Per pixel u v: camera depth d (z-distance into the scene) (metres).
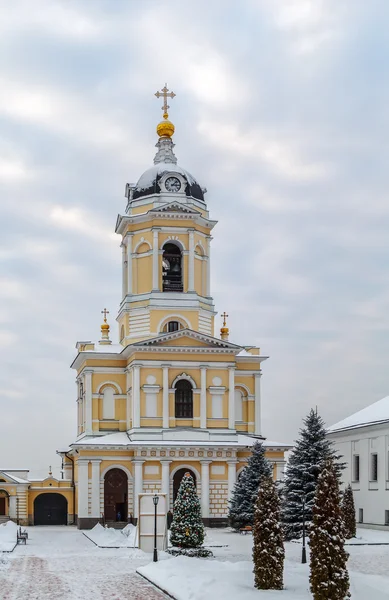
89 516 75.25
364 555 50.50
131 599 34.31
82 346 82.75
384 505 70.00
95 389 81.06
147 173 84.81
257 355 84.06
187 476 52.47
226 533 68.88
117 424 81.00
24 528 75.62
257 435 82.50
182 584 36.06
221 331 88.38
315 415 64.25
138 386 77.31
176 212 81.31
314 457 62.88
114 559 50.38
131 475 76.19
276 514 35.44
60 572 43.88
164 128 87.62
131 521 75.25
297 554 50.91
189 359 78.50
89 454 76.00
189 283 81.19
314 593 30.38
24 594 35.81
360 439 75.56
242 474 72.06
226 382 79.06
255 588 34.84
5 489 81.62
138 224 82.56
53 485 83.38
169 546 54.69
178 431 77.06
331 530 30.52
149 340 77.19
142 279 81.94
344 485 78.25
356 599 32.19
